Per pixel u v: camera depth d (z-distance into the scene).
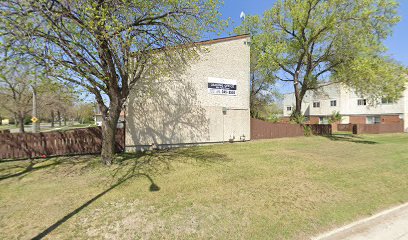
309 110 39.25
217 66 13.81
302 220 3.90
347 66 15.92
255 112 22.08
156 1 6.94
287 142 14.63
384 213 4.25
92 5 5.91
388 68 14.28
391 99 15.21
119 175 6.51
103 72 7.22
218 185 5.62
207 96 13.42
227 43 14.25
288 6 17.27
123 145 10.88
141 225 3.69
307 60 18.70
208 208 4.31
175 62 9.69
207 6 7.75
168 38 7.78
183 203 4.52
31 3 5.65
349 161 8.60
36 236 3.39
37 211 4.20
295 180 6.05
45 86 7.50
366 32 15.23
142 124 11.30
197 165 7.79
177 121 12.32
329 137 18.58
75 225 3.69
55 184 5.73
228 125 14.22
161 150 11.20
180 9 7.39
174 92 12.23
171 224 3.72
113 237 3.37
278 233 3.49
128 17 6.79
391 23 14.97
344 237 3.46
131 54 7.28
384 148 12.34
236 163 8.09
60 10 6.14
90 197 4.85
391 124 26.94
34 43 6.25
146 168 7.34
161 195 4.95
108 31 6.14
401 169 7.40
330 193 5.16
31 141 9.18
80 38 6.46
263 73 19.28
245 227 3.65
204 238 3.35
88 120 65.19
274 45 17.17
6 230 3.56
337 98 34.72
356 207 4.47
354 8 15.22
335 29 15.73
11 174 6.71
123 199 4.73
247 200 4.70
